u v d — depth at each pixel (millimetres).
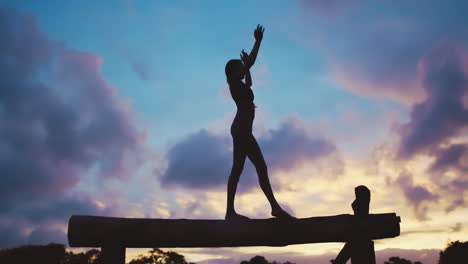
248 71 5754
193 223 5324
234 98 5645
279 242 5375
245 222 5375
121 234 5180
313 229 5367
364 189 5578
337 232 5352
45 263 18625
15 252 18703
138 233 5199
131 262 19234
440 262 16172
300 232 5367
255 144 5477
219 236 5297
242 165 5523
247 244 5410
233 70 5691
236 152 5488
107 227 5156
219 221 5375
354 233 5352
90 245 5219
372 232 5355
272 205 5391
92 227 5133
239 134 5410
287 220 5395
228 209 5527
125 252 5305
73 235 5102
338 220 5414
